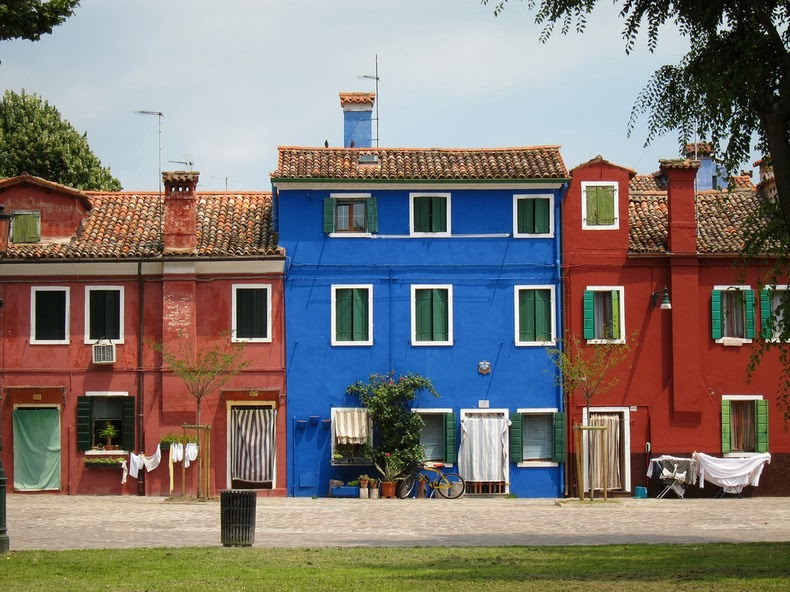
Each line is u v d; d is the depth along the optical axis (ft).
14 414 129.90
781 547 80.07
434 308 132.87
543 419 133.18
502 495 131.03
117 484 129.29
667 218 137.59
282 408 130.52
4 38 68.44
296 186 131.64
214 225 136.15
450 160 136.36
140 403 129.80
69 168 195.11
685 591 57.00
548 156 136.67
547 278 133.18
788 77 62.59
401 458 129.08
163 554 73.72
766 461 132.26
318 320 131.64
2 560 69.97
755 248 75.41
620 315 133.08
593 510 115.03
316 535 93.25
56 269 130.31
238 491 81.25
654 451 132.05
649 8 66.74
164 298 130.00
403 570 66.49
